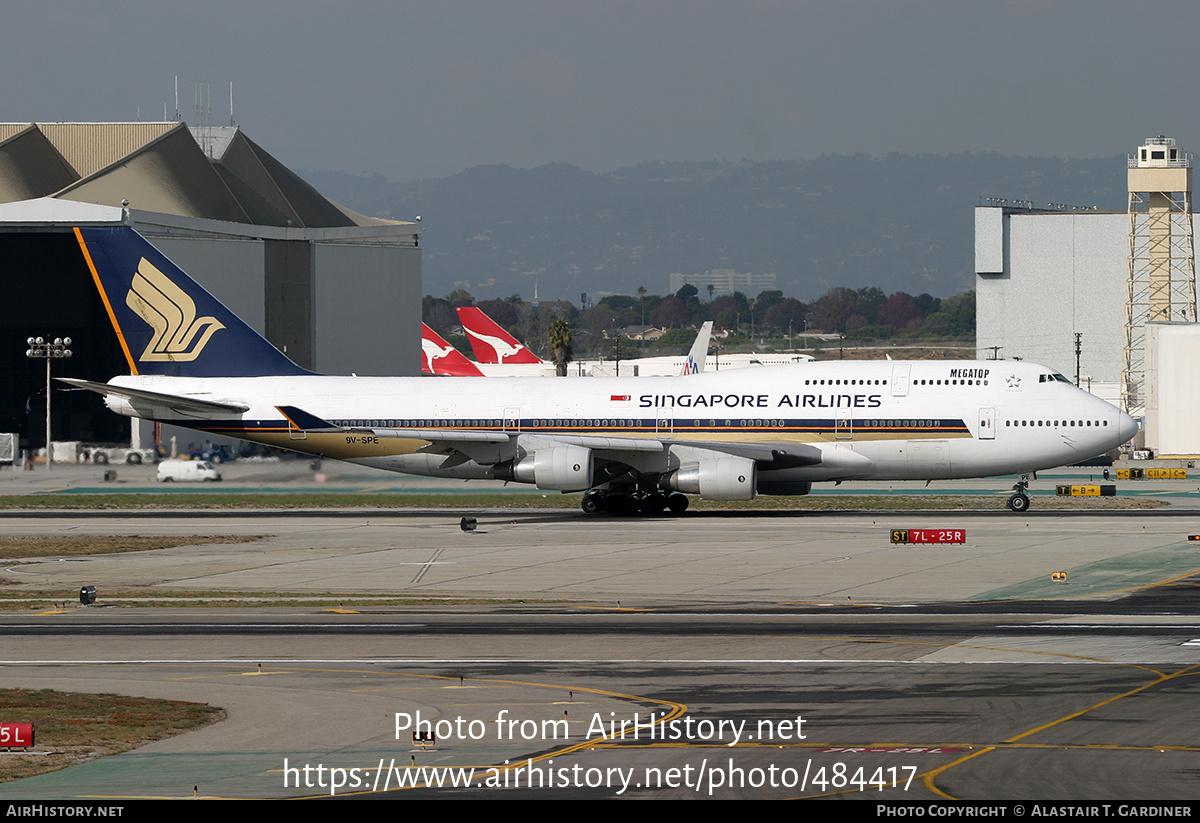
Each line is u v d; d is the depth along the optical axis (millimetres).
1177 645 125000
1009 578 168875
